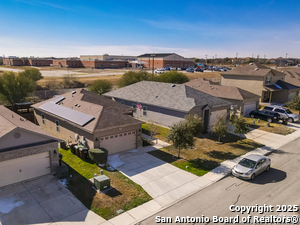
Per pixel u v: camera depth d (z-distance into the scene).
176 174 15.48
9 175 13.27
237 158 18.47
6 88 31.86
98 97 25.05
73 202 11.99
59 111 21.50
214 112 25.94
